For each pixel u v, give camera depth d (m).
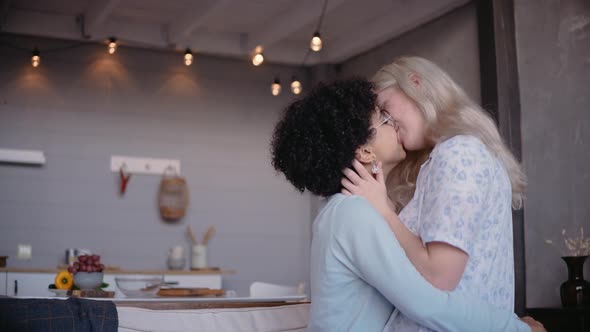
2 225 6.00
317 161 1.56
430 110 1.66
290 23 5.83
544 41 4.71
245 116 6.93
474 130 1.63
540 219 4.55
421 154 1.90
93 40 6.20
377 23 6.11
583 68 4.55
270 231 6.91
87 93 6.38
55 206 6.17
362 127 1.58
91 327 1.66
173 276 5.87
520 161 4.63
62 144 6.25
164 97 6.65
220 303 2.02
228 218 6.77
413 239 1.49
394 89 1.71
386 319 1.53
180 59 6.75
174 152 6.62
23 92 6.18
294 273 6.96
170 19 6.19
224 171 6.79
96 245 6.25
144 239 6.43
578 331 3.94
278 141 1.63
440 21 5.63
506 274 1.60
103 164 6.36
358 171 1.59
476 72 5.23
